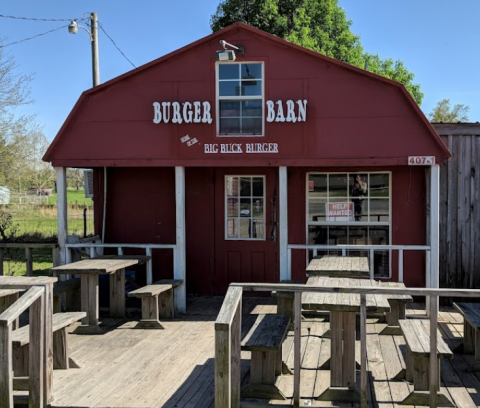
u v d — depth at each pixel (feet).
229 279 31.40
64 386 17.33
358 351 20.89
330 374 16.61
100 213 32.32
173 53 26.94
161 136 27.25
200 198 31.53
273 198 30.86
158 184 31.94
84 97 27.48
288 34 74.02
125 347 21.70
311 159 26.40
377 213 29.89
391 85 25.85
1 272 29.07
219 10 77.25
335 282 18.12
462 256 28.43
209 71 26.99
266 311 27.61
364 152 26.12
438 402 15.17
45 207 69.87
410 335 16.55
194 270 31.65
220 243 31.42
